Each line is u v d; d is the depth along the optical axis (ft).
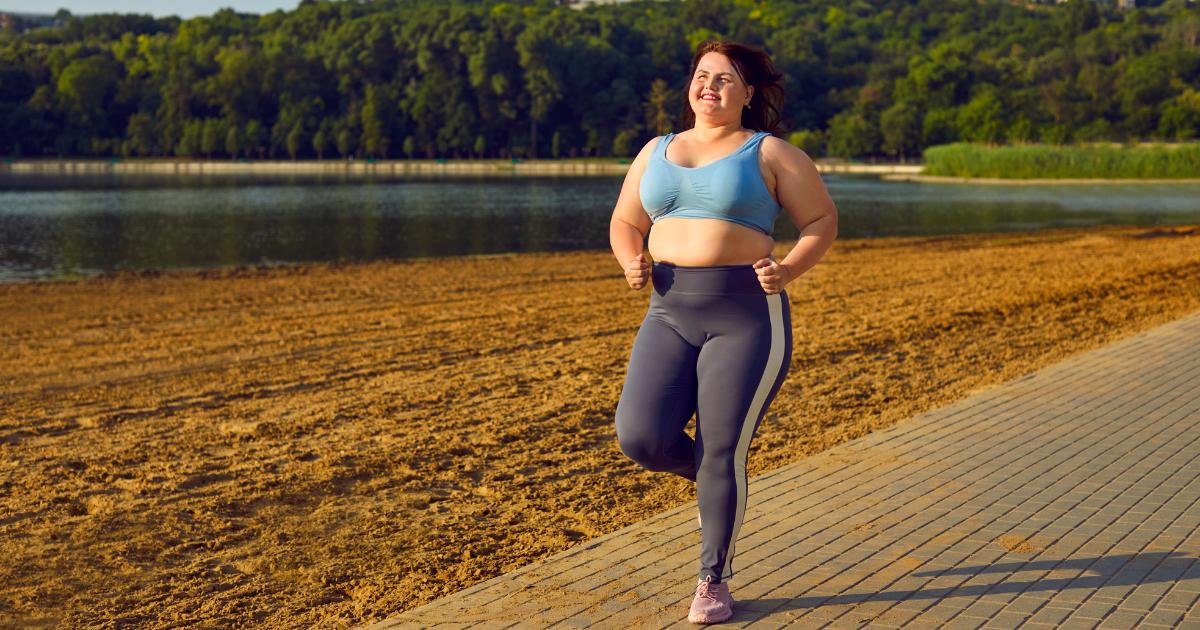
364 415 26.00
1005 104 426.92
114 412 26.91
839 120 443.32
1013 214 136.05
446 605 13.71
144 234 113.70
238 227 124.98
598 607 13.44
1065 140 340.59
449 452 22.48
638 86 489.26
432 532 17.63
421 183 298.35
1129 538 15.61
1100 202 167.22
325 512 18.66
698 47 13.28
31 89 493.36
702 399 12.82
